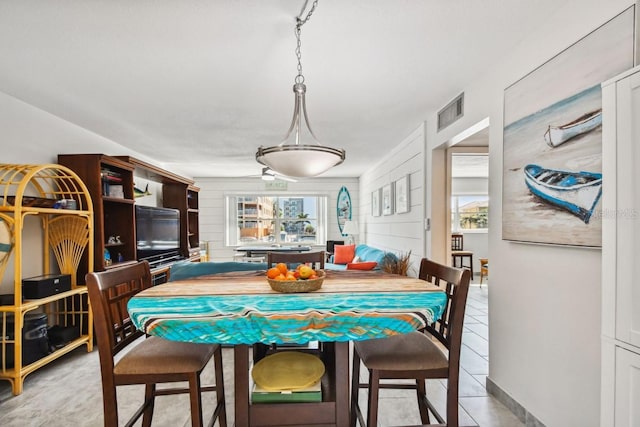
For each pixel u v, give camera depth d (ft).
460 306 4.41
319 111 9.97
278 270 5.14
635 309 3.14
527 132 5.69
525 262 5.98
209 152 15.48
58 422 6.22
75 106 9.39
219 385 5.41
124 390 7.52
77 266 9.75
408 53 6.54
